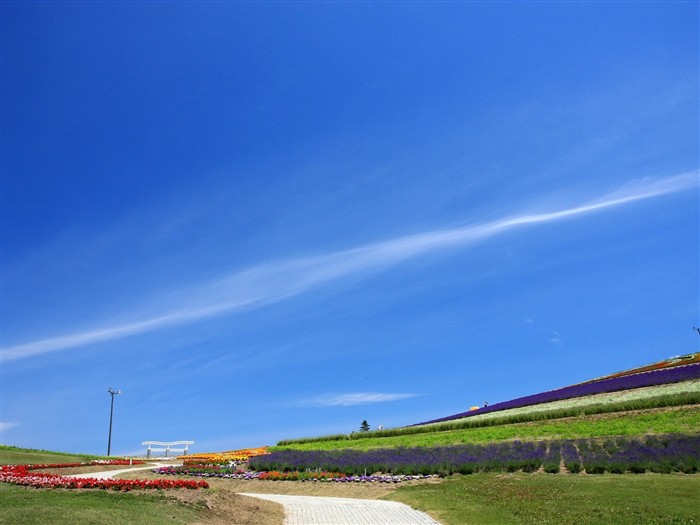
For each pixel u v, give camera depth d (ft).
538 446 103.60
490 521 57.62
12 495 54.90
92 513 48.67
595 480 75.20
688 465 77.30
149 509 53.88
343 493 87.66
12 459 124.98
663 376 149.38
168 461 150.00
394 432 161.68
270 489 96.22
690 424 98.99
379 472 103.81
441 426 153.48
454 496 74.49
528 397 188.34
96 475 104.32
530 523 55.77
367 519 62.28
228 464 131.54
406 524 58.80
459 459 99.35
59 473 105.09
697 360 168.55
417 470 97.50
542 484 75.66
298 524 59.67
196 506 59.00
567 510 59.41
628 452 86.33
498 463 92.79
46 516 46.03
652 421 106.63
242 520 58.75
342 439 171.22
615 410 122.72
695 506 56.90
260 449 173.06
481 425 144.15
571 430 113.19
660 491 64.59
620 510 57.36
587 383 183.42
